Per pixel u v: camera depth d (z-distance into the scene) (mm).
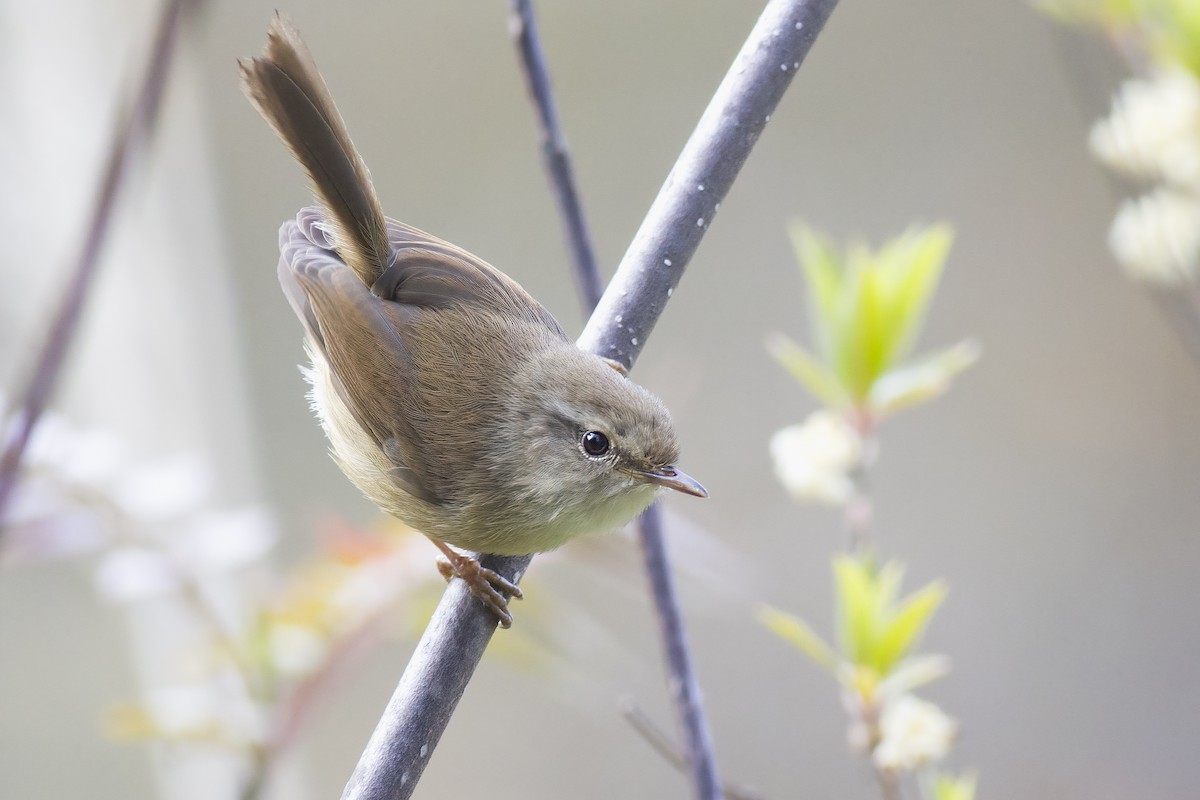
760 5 16969
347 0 17016
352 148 6477
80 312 5195
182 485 6859
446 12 17078
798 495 5914
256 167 15727
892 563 6578
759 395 15508
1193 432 14969
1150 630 14000
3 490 5094
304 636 6449
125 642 11312
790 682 13891
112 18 9383
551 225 16578
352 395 6496
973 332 15711
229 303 11500
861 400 5965
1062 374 15406
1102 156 6586
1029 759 13500
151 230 10523
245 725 6398
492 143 16953
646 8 17000
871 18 16906
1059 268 15766
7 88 9211
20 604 11195
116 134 5227
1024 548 14586
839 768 13555
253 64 6223
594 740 13992
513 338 6535
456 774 14102
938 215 16156
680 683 5629
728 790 5656
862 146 16625
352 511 14641
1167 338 15188
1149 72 6648
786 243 16203
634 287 6332
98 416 10102
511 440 6328
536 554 6797
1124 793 13250
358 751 13922
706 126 6176
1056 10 6820
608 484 6309
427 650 5359
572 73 17031
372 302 6535
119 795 11484
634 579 7215
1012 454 15109
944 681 13984
